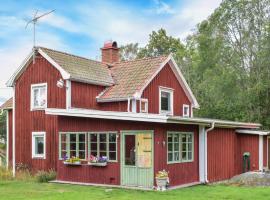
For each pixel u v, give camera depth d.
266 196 14.61
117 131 17.56
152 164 16.44
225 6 39.47
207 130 18.95
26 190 16.25
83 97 21.62
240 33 38.72
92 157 18.27
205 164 18.83
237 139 22.83
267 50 35.50
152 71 22.44
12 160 24.06
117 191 15.70
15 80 23.58
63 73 21.06
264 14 37.47
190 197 14.28
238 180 19.28
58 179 19.48
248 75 38.00
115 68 24.42
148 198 13.98
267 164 24.55
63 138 19.56
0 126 60.50
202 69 41.25
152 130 16.55
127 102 21.33
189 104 26.06
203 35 41.09
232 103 35.81
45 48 22.56
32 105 22.70
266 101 34.59
